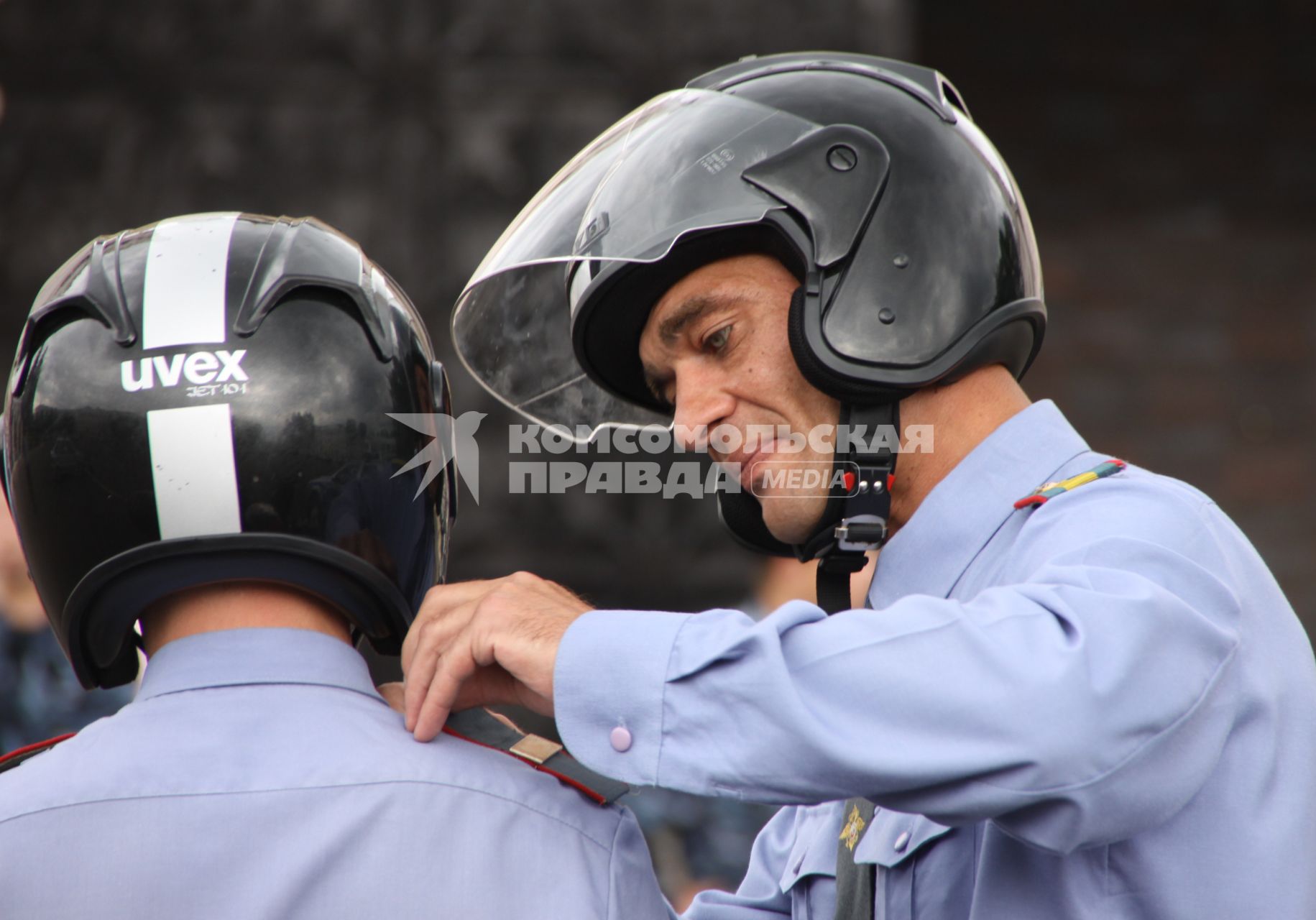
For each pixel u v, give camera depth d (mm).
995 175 4281
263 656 3354
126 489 3258
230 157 12898
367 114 12969
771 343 4113
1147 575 3514
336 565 3352
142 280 3396
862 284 3961
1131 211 17922
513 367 5039
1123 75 18016
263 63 12945
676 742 3322
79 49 12867
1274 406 17672
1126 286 17844
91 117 12891
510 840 3227
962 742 3164
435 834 3176
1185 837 3600
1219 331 17797
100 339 3346
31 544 3447
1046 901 3635
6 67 12828
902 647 3254
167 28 12898
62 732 8664
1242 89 17984
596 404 5172
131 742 3230
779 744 3213
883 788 3186
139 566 3291
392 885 3113
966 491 4070
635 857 3441
